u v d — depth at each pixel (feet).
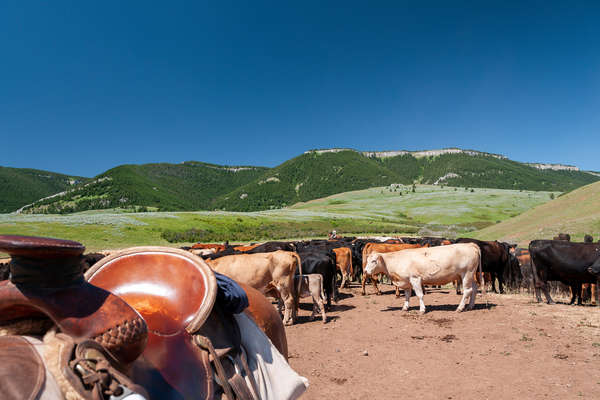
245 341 7.59
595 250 32.12
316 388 17.40
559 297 39.45
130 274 6.50
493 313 30.89
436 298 40.47
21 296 3.29
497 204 525.75
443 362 20.17
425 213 482.28
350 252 55.72
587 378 16.97
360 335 26.53
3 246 3.00
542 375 17.61
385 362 20.67
